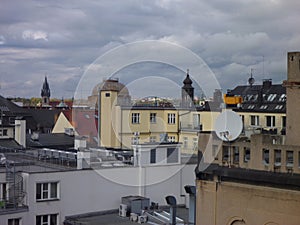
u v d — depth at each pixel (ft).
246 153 47.62
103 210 89.04
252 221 46.03
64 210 85.30
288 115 50.26
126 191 91.56
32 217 81.56
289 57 50.06
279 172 44.32
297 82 49.44
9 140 126.00
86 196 87.81
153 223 77.00
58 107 258.57
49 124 230.27
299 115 49.42
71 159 94.68
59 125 192.34
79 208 86.99
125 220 81.66
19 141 127.95
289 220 43.37
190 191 56.49
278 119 147.84
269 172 44.93
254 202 45.91
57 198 84.79
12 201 80.07
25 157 99.55
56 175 84.74
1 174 81.15
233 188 47.67
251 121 152.56
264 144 45.50
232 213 47.73
